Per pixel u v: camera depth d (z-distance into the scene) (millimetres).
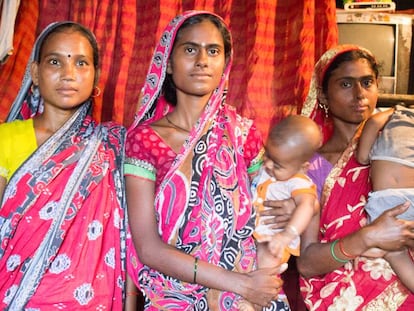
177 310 2104
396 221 2119
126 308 2273
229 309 2082
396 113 2301
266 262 2178
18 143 2162
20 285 2004
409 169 2178
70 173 2141
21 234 2047
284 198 2238
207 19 2217
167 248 2051
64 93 2195
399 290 2215
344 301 2242
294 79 3350
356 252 2166
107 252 2148
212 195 2127
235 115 2328
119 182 2225
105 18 3393
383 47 3666
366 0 3713
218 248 2100
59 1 3406
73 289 2031
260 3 3418
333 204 2371
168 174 2102
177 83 2205
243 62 3443
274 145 2203
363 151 2330
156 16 3381
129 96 3355
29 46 3326
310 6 3357
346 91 2486
